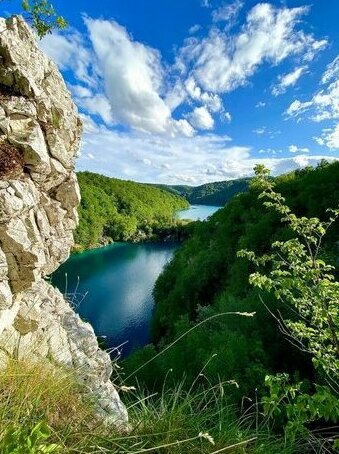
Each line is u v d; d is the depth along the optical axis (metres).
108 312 41.56
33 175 3.79
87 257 77.94
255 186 4.50
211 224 49.59
